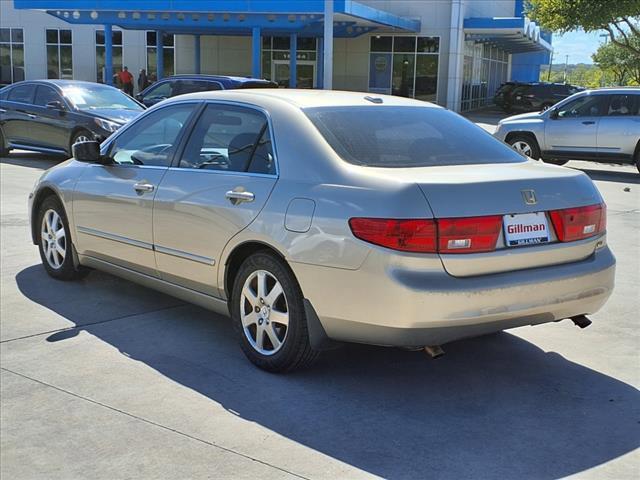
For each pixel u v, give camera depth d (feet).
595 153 50.93
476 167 14.32
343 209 12.96
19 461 11.34
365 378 14.65
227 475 10.95
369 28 111.75
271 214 14.02
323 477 10.91
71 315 18.21
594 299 14.40
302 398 13.65
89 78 134.72
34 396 13.62
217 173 15.62
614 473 11.14
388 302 12.42
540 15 80.64
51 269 21.16
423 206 12.45
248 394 13.80
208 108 16.69
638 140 49.24
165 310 18.76
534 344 16.84
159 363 15.26
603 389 14.30
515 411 13.26
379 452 11.68
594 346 16.72
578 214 14.10
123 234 17.92
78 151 18.30
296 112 14.84
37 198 21.26
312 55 124.77
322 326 13.51
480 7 130.31
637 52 83.56
